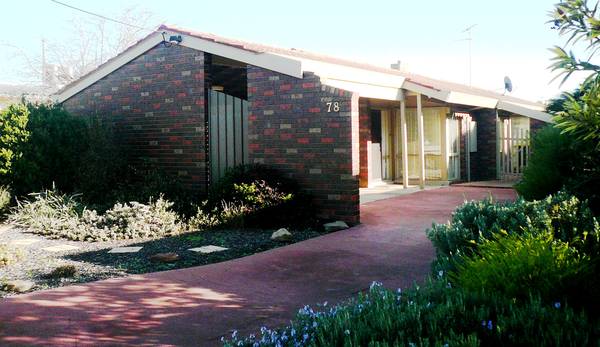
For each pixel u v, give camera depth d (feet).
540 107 73.82
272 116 35.91
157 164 41.50
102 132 40.11
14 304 18.56
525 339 10.11
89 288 20.52
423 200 43.70
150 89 41.65
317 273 22.81
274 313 17.98
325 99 33.76
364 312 12.23
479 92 72.49
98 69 43.96
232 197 34.09
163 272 22.81
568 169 25.57
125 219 31.68
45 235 32.12
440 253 18.57
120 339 15.69
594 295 13.21
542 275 13.21
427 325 10.91
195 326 16.75
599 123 13.80
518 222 18.15
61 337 15.79
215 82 44.11
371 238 29.37
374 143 58.03
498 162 63.26
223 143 38.75
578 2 13.52
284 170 35.53
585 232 16.28
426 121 59.36
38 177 39.27
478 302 11.99
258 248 27.48
